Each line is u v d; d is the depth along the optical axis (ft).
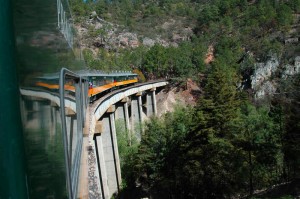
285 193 106.93
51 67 12.82
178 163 133.28
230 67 384.68
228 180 119.96
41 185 8.22
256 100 299.17
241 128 126.00
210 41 527.81
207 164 117.08
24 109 6.86
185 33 622.95
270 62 369.09
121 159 154.61
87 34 568.82
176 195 142.72
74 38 36.65
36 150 7.97
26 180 6.43
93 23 632.38
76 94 30.63
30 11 8.75
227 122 120.26
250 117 143.64
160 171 143.23
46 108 10.59
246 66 385.09
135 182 158.10
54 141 11.59
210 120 120.57
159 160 142.82
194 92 373.20
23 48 7.28
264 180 130.52
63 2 22.09
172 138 143.54
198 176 120.57
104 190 110.01
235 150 118.93
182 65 381.81
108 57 451.12
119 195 138.51
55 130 12.17
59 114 13.87
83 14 650.02
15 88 6.18
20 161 6.25
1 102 5.99
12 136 6.11
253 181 130.62
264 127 136.05
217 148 116.06
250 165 123.24
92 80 117.19
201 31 604.08
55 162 11.31
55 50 14.75
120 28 635.66
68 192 14.12
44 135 9.62
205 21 615.98
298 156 122.21
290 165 128.67
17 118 6.21
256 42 441.27
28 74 7.81
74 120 24.82
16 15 6.63
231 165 118.42
